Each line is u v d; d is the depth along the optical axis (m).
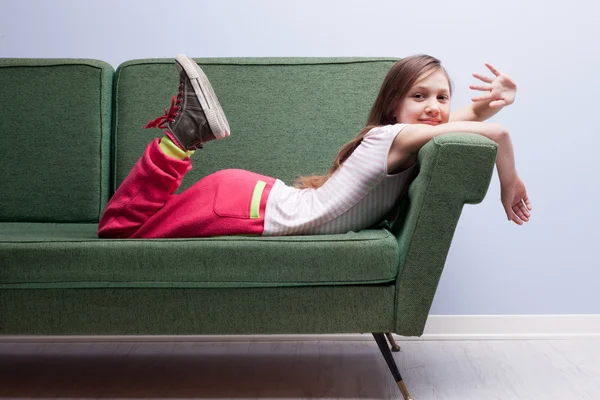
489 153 1.37
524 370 1.82
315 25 2.28
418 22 2.25
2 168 2.05
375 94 2.05
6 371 1.85
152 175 1.52
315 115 2.04
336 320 1.45
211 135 1.55
